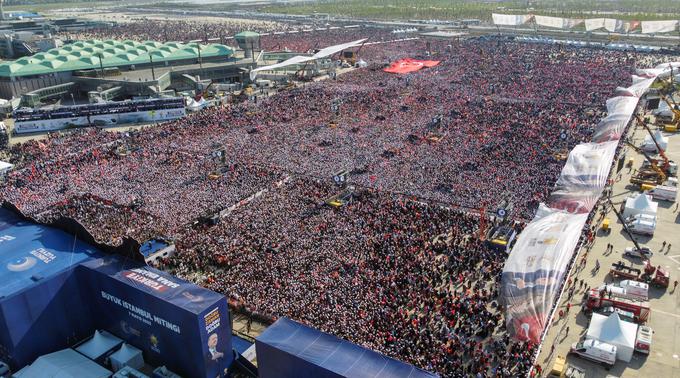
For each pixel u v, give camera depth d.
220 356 44.38
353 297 52.97
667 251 62.78
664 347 46.81
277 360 39.88
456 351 45.78
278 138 107.88
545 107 121.81
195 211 74.12
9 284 45.88
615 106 90.56
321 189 80.94
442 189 80.06
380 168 89.75
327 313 50.38
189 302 42.62
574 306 52.78
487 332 48.00
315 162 93.88
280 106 132.62
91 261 49.66
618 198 77.69
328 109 128.50
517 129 106.06
